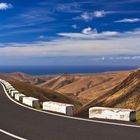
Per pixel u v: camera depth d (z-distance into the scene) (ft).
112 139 31.58
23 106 64.39
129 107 166.40
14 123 42.55
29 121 43.98
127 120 42.73
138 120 44.29
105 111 45.27
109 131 35.55
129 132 34.81
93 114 46.73
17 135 34.58
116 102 183.73
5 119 46.19
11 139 32.68
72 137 32.91
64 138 32.50
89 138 32.27
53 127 38.81
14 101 76.89
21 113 52.75
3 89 129.39
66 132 35.58
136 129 36.52
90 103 202.80
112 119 44.09
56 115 49.44
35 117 47.67
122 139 31.50
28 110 57.00
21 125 40.91
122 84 209.67
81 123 41.19
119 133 34.37
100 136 33.06
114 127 37.93
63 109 52.19
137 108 159.74
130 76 216.33
